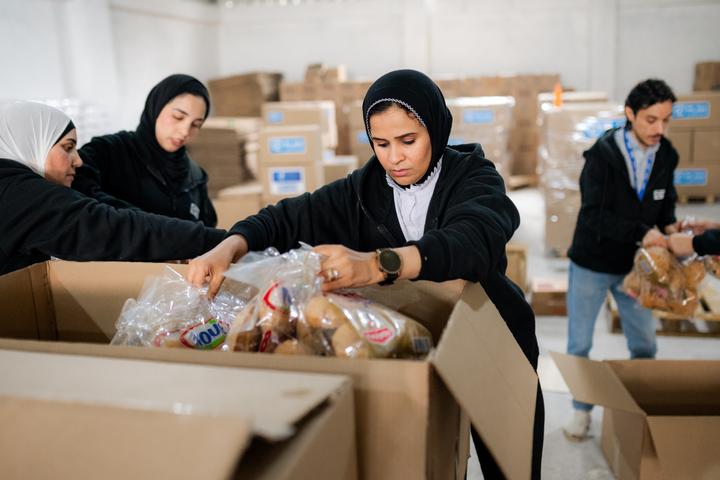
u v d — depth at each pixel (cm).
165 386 62
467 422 108
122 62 589
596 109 449
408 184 118
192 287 107
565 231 473
